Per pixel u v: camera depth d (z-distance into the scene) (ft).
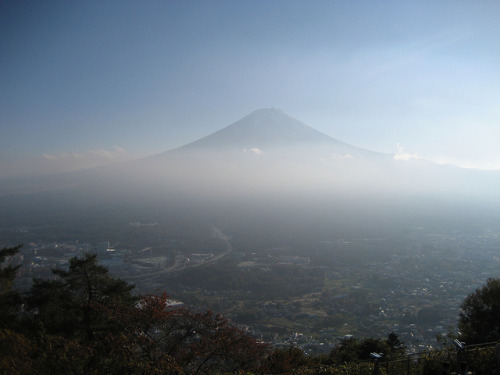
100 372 31.73
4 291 43.34
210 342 37.11
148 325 38.55
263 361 40.19
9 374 27.48
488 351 32.94
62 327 42.52
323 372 36.73
